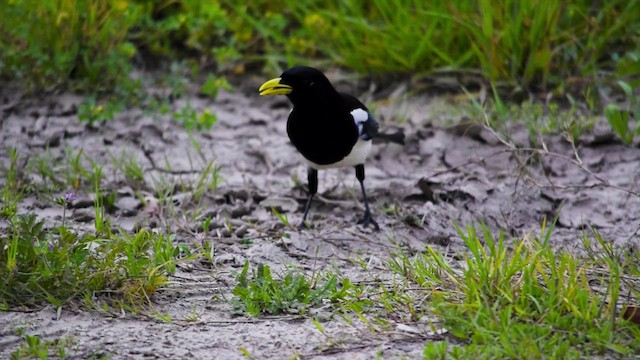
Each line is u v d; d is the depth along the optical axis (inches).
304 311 311.6
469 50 542.0
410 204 434.9
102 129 510.6
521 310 292.7
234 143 502.6
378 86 561.6
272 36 601.0
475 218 418.6
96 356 279.7
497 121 502.0
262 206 430.6
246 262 327.6
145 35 594.2
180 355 282.4
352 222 421.1
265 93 382.9
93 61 554.3
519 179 443.8
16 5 546.6
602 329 284.4
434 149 488.7
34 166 455.8
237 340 293.3
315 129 390.6
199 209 416.2
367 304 316.5
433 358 271.6
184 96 558.3
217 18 589.6
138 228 394.3
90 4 553.3
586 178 457.1
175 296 328.2
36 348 277.0
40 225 327.6
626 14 546.0
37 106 529.7
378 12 581.9
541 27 522.0
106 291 319.3
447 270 327.3
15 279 312.7
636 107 503.8
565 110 520.7
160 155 485.1
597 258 356.5
